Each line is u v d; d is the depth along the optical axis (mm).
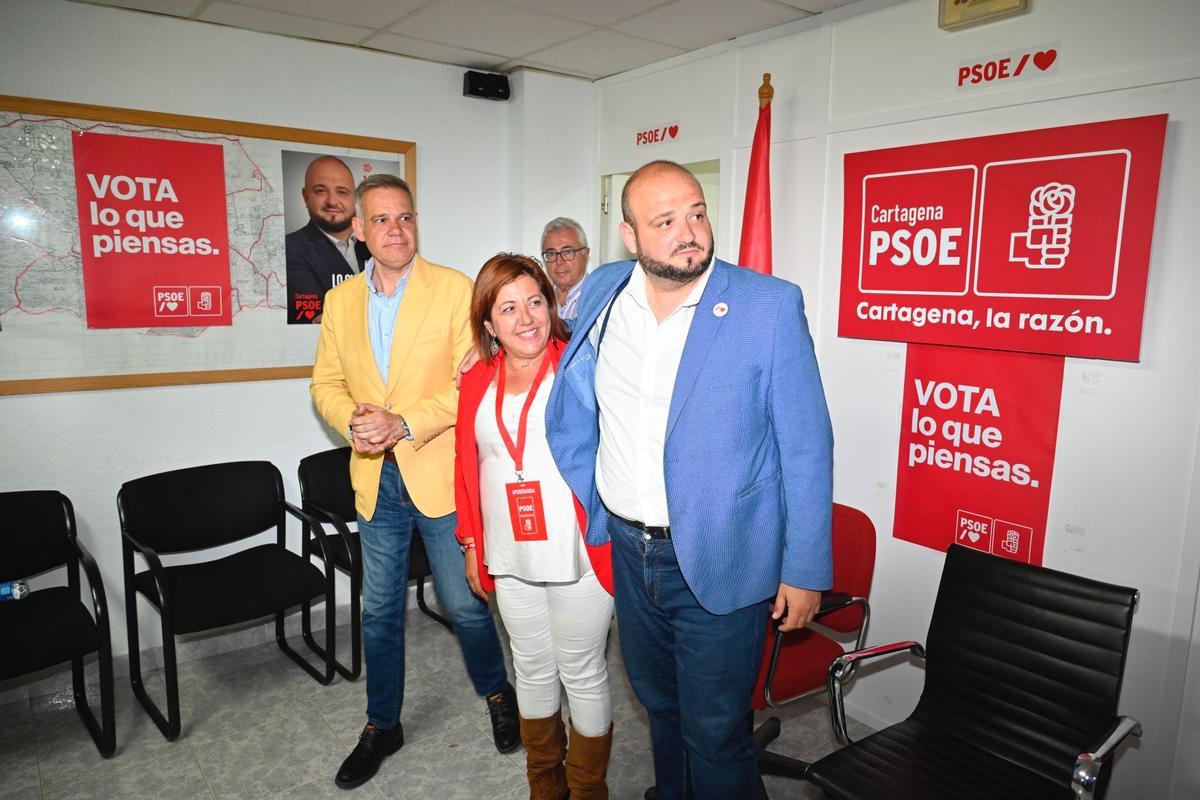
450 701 2836
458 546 2326
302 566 2924
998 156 2219
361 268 3379
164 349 2984
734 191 3115
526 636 2004
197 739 2588
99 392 2896
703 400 1495
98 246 2814
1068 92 2062
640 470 1614
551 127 3711
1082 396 2115
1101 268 2027
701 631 1616
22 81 2625
